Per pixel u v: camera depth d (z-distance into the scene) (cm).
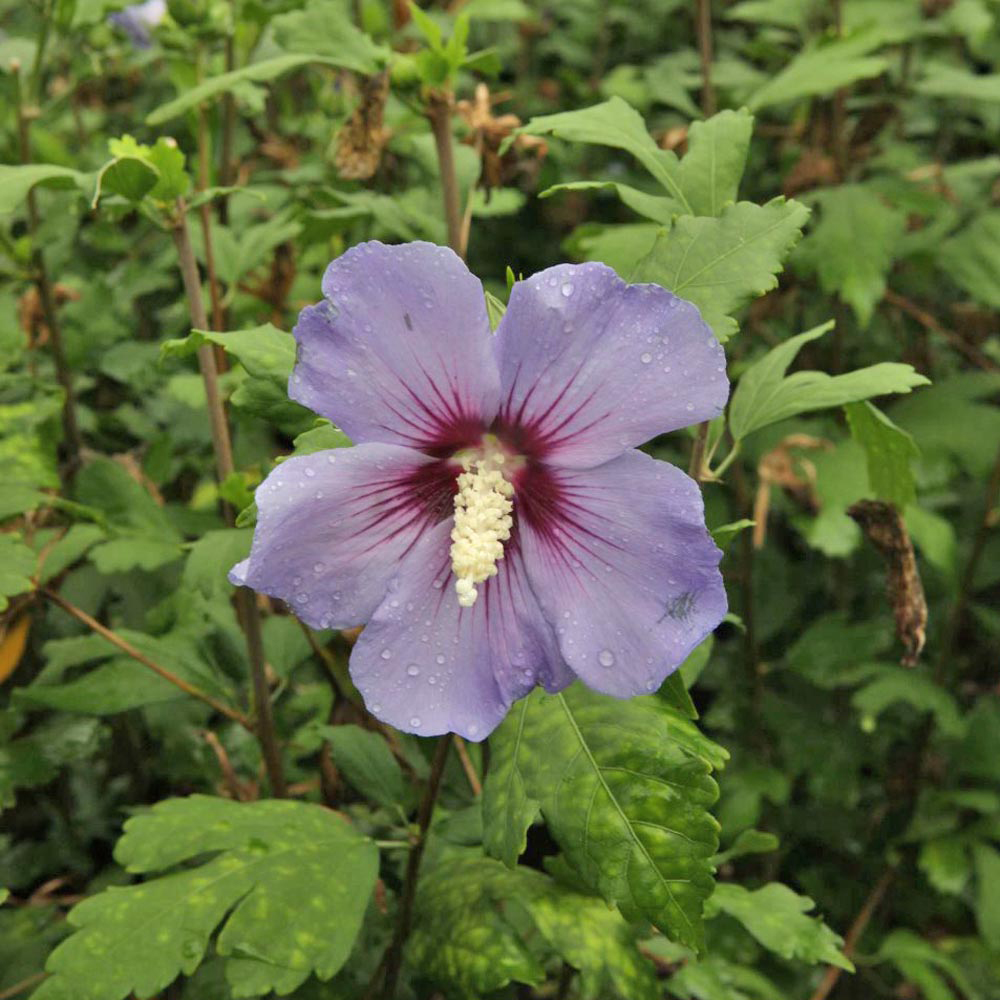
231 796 37
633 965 27
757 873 48
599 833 22
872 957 44
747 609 45
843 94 50
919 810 46
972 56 65
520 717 24
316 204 46
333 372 20
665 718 23
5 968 34
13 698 33
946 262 50
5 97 48
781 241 23
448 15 53
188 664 34
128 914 25
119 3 41
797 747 48
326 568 21
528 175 36
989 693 51
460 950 27
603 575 21
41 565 34
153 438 49
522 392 20
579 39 70
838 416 50
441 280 19
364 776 29
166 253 48
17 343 42
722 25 72
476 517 20
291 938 25
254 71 32
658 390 20
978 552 46
